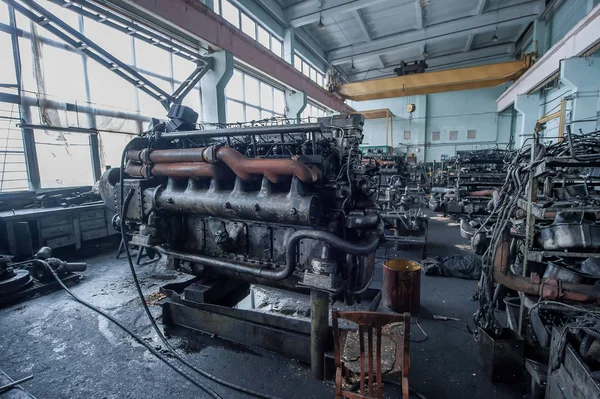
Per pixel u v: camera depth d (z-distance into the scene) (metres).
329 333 1.84
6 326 2.41
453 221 6.88
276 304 2.79
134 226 2.69
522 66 8.08
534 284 1.73
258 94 8.88
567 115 6.14
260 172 1.80
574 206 1.84
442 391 1.72
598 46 4.77
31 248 3.75
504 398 1.67
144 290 3.13
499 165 5.79
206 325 2.26
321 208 1.79
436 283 3.29
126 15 4.25
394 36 10.33
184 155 2.06
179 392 1.72
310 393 1.69
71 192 4.63
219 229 2.22
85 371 1.89
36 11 3.75
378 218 1.80
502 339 1.78
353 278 1.93
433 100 13.88
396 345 1.83
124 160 2.41
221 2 6.56
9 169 4.06
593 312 1.46
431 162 13.62
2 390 1.64
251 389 1.73
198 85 6.61
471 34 9.60
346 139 1.96
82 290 3.13
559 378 1.37
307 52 10.38
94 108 4.82
